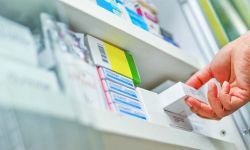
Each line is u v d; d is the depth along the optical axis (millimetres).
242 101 796
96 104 647
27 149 428
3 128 441
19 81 416
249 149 1031
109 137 576
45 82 441
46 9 585
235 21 1121
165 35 1159
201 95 906
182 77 1126
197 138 809
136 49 920
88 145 450
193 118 943
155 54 962
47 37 521
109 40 857
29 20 554
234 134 1045
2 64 417
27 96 410
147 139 640
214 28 1175
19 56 447
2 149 434
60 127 432
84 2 771
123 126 598
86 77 660
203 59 1186
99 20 792
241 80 807
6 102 401
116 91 737
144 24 1037
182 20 1283
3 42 450
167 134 708
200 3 1233
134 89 806
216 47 1158
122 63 833
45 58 485
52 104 425
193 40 1233
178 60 1027
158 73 1067
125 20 923
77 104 464
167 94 864
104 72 742
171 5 1329
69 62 509
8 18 546
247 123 1052
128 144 625
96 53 771
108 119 575
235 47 844
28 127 433
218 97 807
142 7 1094
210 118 844
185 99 843
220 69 900
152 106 827
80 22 782
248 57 798
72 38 729
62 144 427
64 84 468
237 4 1131
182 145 738
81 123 453
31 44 490
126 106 736
